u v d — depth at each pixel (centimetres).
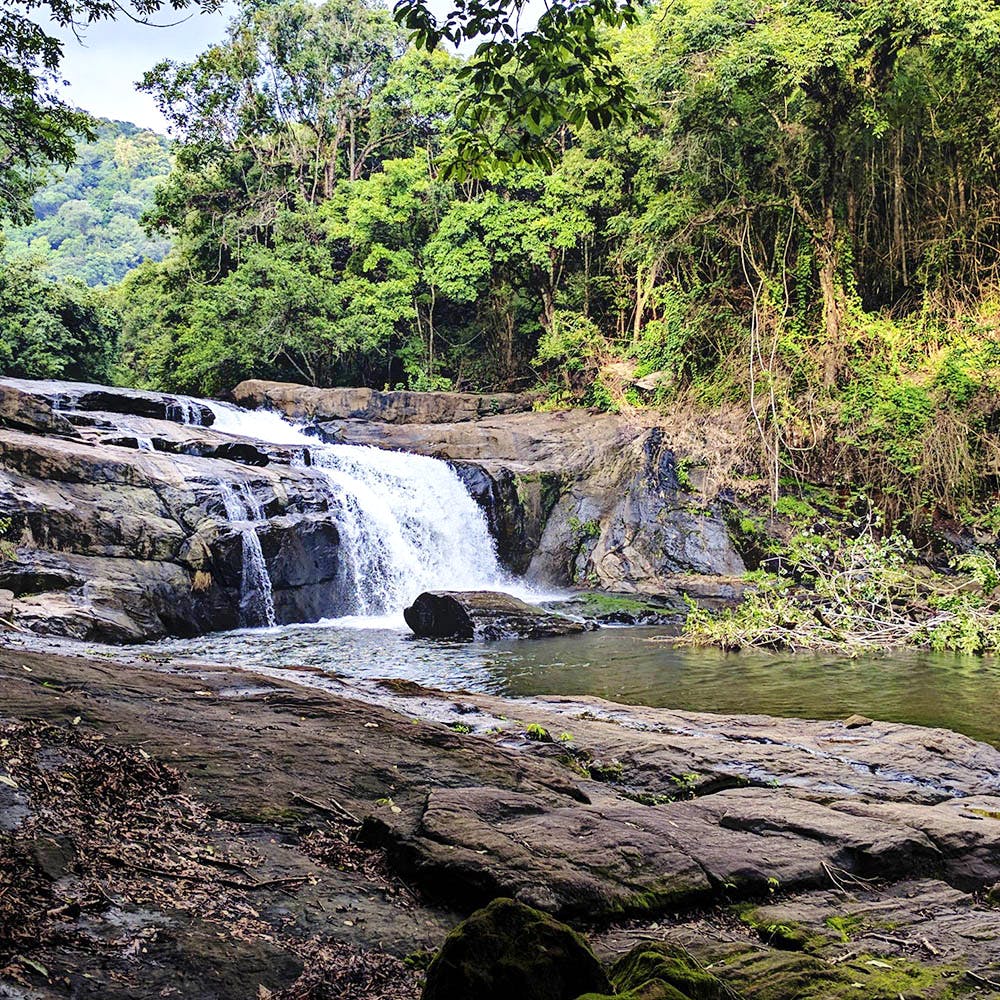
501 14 733
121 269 10581
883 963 391
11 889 343
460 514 2458
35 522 1578
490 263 3522
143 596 1625
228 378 3766
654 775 682
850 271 2670
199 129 4209
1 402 1811
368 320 3659
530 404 3275
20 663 673
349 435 2844
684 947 401
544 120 769
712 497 2472
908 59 2586
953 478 2355
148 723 571
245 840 439
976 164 2623
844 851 519
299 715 660
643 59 3167
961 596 1917
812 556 2147
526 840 458
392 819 473
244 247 4206
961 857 542
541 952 309
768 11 2684
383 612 2175
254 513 1898
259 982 325
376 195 3831
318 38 4219
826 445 2533
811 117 2686
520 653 1619
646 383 2975
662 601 2233
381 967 348
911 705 1212
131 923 343
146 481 1747
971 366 2411
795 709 1188
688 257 3097
